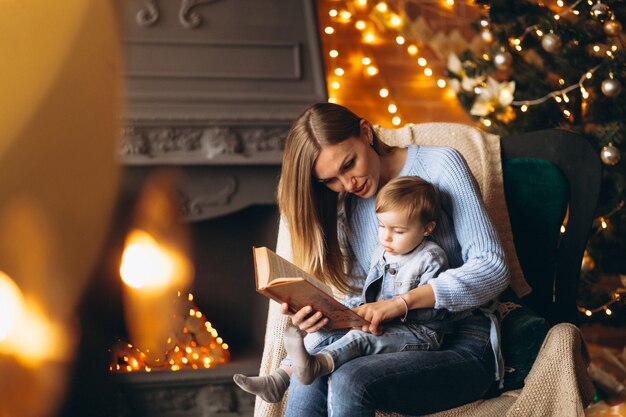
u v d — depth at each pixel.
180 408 2.98
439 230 1.87
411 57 3.48
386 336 1.69
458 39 3.50
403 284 1.78
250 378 1.70
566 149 2.26
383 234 1.79
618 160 2.78
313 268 1.92
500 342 1.82
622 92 2.89
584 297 3.07
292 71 3.04
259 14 3.04
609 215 2.94
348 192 1.97
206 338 3.09
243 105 2.97
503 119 3.09
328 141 1.79
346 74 3.44
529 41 3.01
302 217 1.87
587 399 1.83
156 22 2.97
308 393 1.69
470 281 1.72
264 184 3.01
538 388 1.75
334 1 3.41
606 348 3.49
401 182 1.77
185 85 2.95
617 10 2.87
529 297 2.24
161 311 2.99
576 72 2.98
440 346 1.76
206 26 3.00
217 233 3.33
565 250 2.24
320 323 1.59
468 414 1.73
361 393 1.57
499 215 2.23
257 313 3.37
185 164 2.90
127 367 2.97
